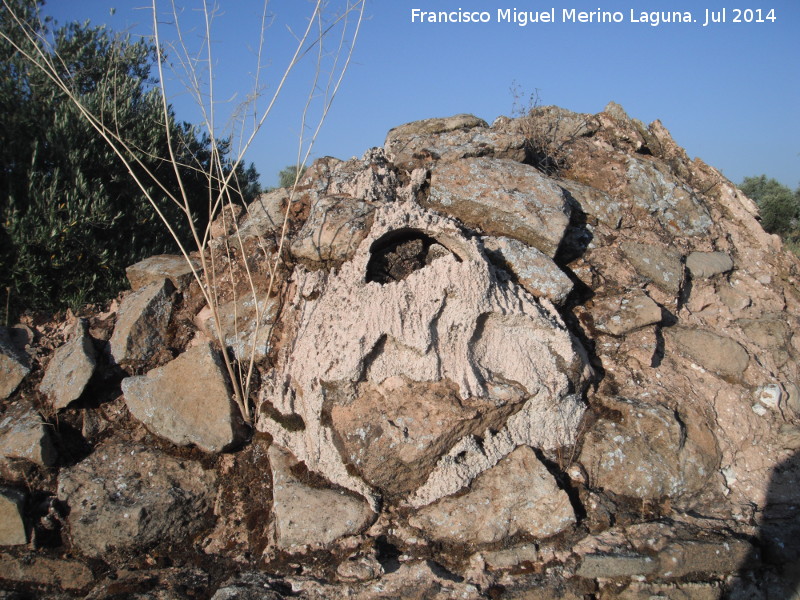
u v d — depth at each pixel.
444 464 3.57
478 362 3.81
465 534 3.47
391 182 4.89
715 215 5.83
